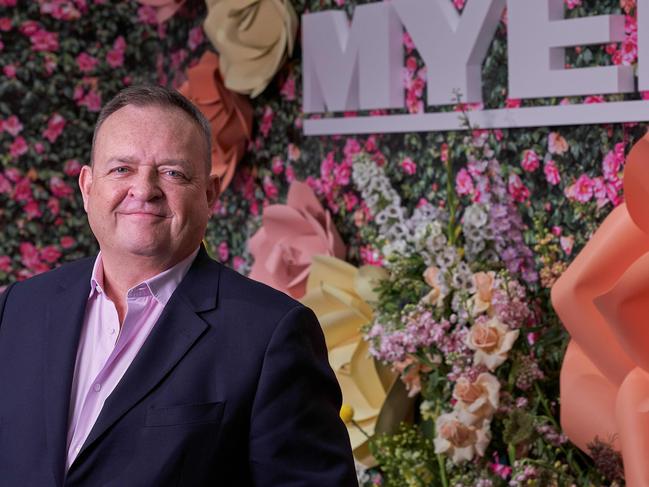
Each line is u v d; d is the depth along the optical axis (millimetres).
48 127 3596
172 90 1560
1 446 1510
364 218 2691
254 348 1491
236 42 2949
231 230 3268
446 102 2381
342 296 2412
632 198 1689
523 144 2225
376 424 2287
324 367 1549
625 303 1657
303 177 2922
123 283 1554
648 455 1654
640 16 1941
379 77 2580
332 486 1477
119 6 3684
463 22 2318
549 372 2090
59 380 1507
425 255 2164
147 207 1484
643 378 1724
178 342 1492
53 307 1589
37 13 3557
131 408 1448
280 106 3006
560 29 2105
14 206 3553
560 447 1976
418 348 2100
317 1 2830
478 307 2021
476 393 1977
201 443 1446
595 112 2035
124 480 1420
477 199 2314
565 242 2139
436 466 2166
